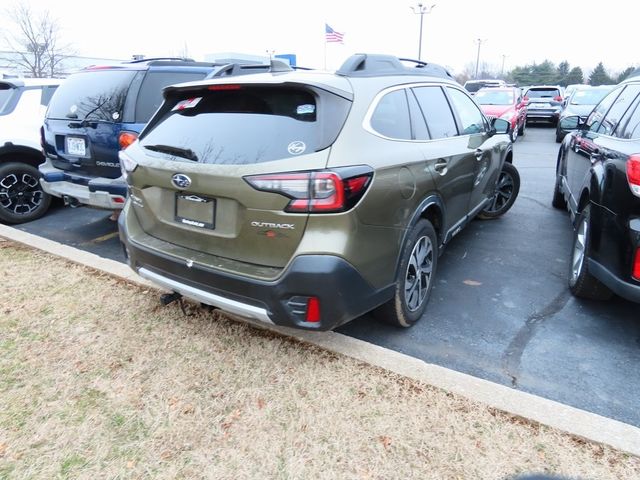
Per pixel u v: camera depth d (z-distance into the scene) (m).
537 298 3.75
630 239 2.79
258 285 2.44
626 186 2.84
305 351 2.90
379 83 2.99
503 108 13.95
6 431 2.30
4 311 3.40
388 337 3.20
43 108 5.99
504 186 5.82
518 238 5.21
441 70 4.43
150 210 2.94
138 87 4.48
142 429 2.32
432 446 2.19
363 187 2.46
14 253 4.48
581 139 4.68
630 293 2.82
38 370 2.76
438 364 2.91
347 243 2.41
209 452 2.19
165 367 2.79
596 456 2.10
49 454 2.17
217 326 3.20
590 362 2.90
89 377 2.70
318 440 2.24
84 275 3.99
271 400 2.51
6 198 5.68
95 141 4.50
